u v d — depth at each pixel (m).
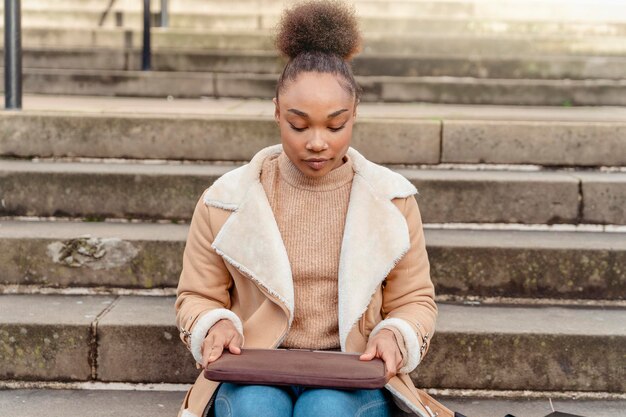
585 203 3.63
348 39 2.10
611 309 3.17
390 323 2.08
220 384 2.12
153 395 2.82
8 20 4.09
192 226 2.30
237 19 7.66
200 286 2.24
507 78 6.40
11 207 3.63
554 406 2.77
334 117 2.04
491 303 3.22
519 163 4.01
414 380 2.85
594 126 3.98
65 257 3.23
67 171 3.61
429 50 6.92
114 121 3.96
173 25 7.64
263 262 2.15
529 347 2.83
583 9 7.85
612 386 2.85
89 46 7.10
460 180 3.61
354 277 2.14
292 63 2.09
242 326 2.16
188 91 6.00
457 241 3.29
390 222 2.19
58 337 2.84
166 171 3.64
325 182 2.21
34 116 3.94
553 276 3.22
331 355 2.04
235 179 2.26
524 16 7.86
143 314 2.97
